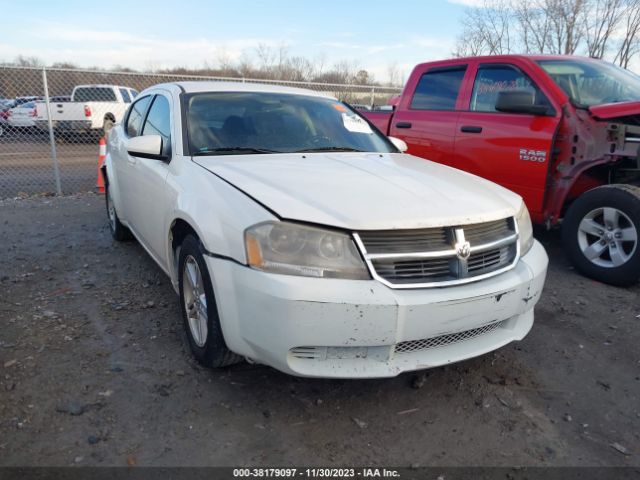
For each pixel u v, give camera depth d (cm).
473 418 265
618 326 372
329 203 250
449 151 555
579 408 278
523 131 487
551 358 328
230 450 234
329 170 302
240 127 355
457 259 252
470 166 536
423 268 246
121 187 461
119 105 1609
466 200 277
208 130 345
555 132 465
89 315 360
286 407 266
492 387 293
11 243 528
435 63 605
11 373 283
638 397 290
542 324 373
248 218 243
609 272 438
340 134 389
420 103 605
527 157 483
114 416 251
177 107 358
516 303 272
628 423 267
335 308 227
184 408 261
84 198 789
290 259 232
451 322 246
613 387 299
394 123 622
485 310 257
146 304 380
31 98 1359
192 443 237
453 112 561
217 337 265
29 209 698
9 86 1069
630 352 338
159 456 227
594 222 452
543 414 271
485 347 270
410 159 372
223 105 370
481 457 238
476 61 555
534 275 281
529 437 253
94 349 313
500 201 294
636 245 418
